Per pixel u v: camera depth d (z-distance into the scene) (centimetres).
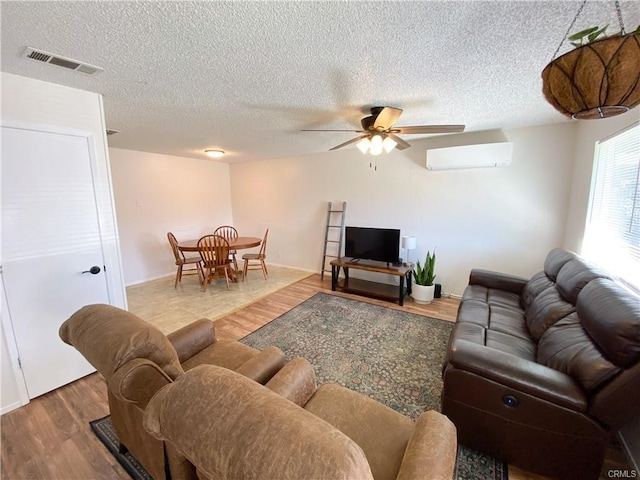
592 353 134
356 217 461
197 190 557
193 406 68
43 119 191
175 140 377
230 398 68
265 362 145
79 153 210
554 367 151
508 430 140
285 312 346
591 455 126
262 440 58
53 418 181
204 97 220
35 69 171
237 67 170
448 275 390
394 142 250
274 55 156
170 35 137
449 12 120
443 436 99
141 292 424
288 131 328
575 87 89
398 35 137
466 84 196
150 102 230
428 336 283
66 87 200
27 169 187
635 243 184
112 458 152
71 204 208
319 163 489
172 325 315
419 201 399
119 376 98
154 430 73
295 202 532
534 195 325
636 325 116
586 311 157
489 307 250
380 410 129
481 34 136
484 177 350
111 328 114
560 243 317
